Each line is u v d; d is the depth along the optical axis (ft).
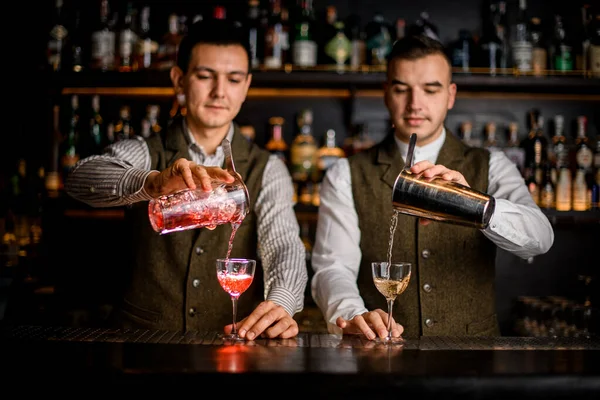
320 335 5.87
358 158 7.82
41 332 5.75
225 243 7.32
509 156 10.17
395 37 10.98
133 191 6.13
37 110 10.72
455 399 4.39
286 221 7.39
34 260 10.23
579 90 10.27
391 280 5.57
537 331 10.07
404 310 7.29
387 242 7.43
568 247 10.90
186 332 5.88
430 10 10.97
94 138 10.67
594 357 4.95
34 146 10.74
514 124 10.33
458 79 9.71
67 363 4.61
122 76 9.84
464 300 7.30
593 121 10.90
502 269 10.95
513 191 7.36
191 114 7.36
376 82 9.79
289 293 6.42
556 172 10.27
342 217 7.57
